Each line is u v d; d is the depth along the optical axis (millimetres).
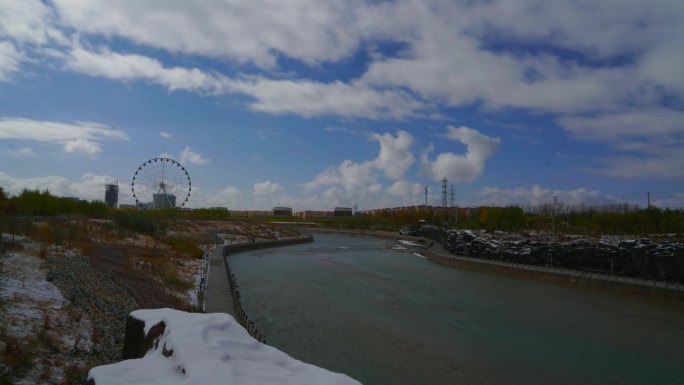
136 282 22078
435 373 15188
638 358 17047
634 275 31859
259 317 22141
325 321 21656
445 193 116750
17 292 14289
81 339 12188
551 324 21984
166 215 74750
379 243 79062
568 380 14852
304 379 5703
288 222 136000
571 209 76188
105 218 54875
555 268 37156
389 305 25812
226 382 5273
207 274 28797
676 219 47562
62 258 21688
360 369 15391
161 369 6094
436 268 44250
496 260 43781
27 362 9812
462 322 22156
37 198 51312
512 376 15102
